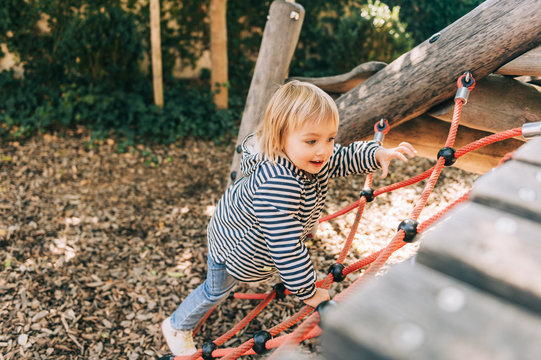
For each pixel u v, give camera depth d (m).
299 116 1.43
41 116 5.70
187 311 2.23
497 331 0.49
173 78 6.71
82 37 5.78
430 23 7.45
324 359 0.52
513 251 0.61
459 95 1.95
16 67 6.21
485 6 2.00
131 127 6.04
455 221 0.69
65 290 3.42
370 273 1.23
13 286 3.42
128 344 3.01
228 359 1.57
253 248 1.68
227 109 6.42
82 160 5.38
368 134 2.48
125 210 4.56
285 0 3.07
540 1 1.82
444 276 0.61
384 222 4.33
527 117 2.09
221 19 6.07
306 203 1.59
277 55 3.11
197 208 4.67
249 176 1.64
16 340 2.97
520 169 0.83
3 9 5.77
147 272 3.67
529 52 1.91
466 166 2.60
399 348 0.47
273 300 3.33
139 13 6.33
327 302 1.10
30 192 4.74
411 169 5.52
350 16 6.99
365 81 2.44
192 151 5.81
